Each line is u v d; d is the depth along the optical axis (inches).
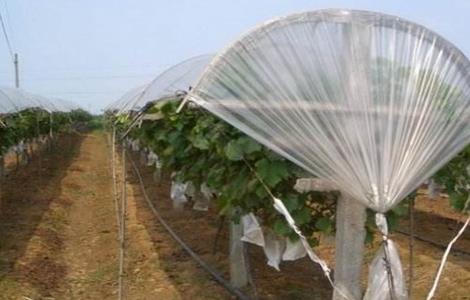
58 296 320.2
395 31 153.4
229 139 209.0
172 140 288.8
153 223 499.8
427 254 383.6
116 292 327.6
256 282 323.0
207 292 314.5
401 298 148.6
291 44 151.9
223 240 427.8
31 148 1027.9
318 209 197.9
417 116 146.7
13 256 378.3
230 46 154.5
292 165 177.2
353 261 160.7
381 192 142.3
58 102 1684.3
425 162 146.5
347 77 147.7
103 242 445.4
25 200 607.8
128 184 765.3
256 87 150.3
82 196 681.0
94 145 1681.8
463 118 150.9
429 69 151.1
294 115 147.6
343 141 144.8
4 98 604.7
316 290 315.6
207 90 153.2
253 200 202.5
